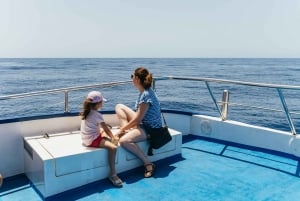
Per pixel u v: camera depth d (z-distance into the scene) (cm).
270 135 458
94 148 352
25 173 384
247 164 423
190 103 2959
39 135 396
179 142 446
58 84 5262
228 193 338
